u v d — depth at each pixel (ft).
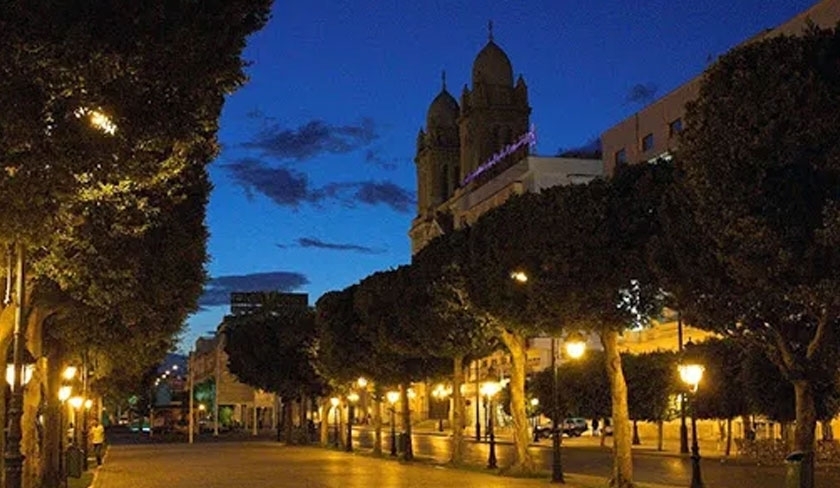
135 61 46.34
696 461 98.07
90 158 48.85
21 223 51.29
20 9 42.93
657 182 93.15
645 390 196.65
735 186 61.82
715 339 165.48
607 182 97.35
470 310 123.65
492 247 109.70
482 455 189.78
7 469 59.00
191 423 284.00
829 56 62.59
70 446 138.51
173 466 156.04
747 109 61.62
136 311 87.45
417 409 401.90
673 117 217.97
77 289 73.97
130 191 61.87
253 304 382.83
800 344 69.51
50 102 46.03
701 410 167.32
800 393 66.39
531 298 98.12
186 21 47.78
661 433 202.69
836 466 135.74
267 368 253.85
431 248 144.25
